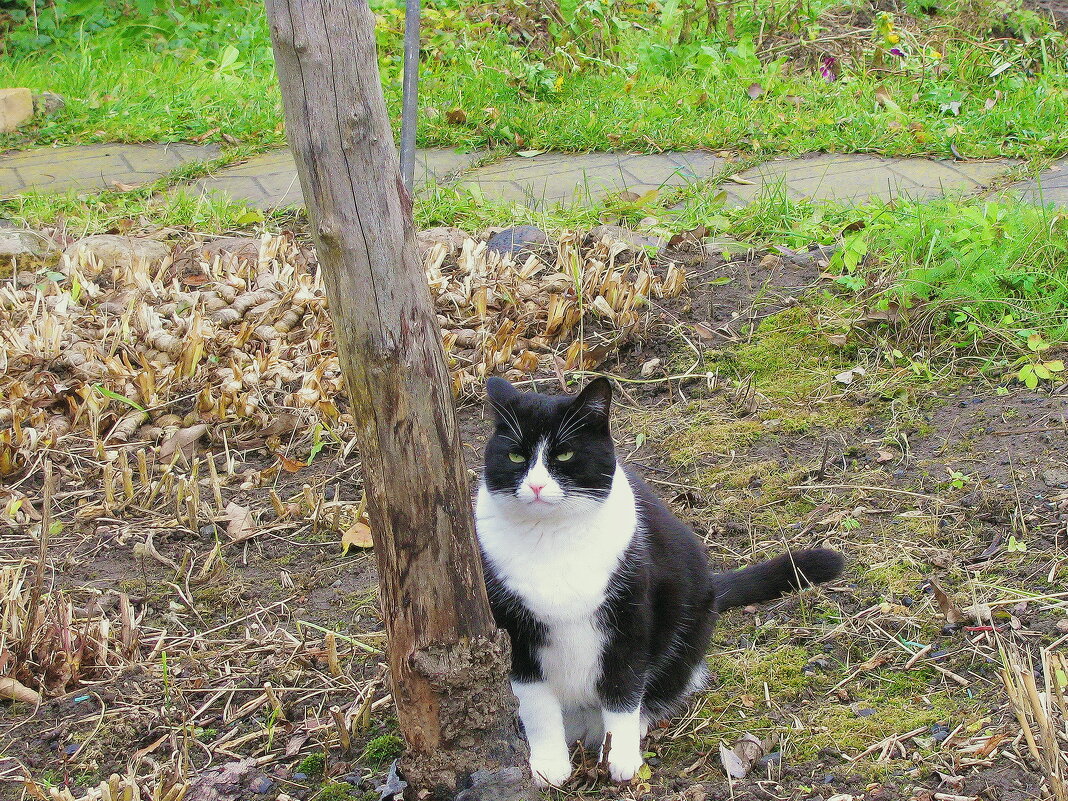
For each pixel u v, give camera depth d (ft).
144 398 8.64
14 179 13.07
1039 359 8.30
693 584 6.66
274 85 15.74
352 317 5.75
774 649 6.93
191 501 7.80
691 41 15.26
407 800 6.18
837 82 13.99
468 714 6.07
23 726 6.76
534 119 13.47
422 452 5.84
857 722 6.52
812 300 9.07
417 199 11.45
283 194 12.08
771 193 10.93
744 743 6.45
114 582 7.51
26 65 16.93
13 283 9.78
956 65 14.07
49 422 8.54
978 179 11.12
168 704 6.82
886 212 9.61
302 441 8.46
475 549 6.02
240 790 6.43
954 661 6.74
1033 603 6.95
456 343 9.02
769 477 7.90
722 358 8.78
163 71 16.67
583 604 6.32
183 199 11.48
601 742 6.71
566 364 8.83
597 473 6.33
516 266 9.76
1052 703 6.25
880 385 8.40
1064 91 13.14
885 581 7.16
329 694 6.84
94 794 6.25
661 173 12.06
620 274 9.40
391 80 14.97
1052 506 7.39
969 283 8.68
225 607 7.36
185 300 9.31
